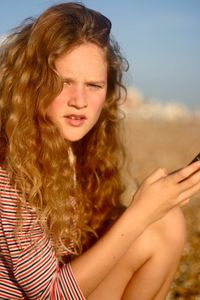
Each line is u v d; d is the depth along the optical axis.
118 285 2.43
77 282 2.13
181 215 2.56
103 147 2.93
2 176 2.24
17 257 2.16
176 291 3.49
